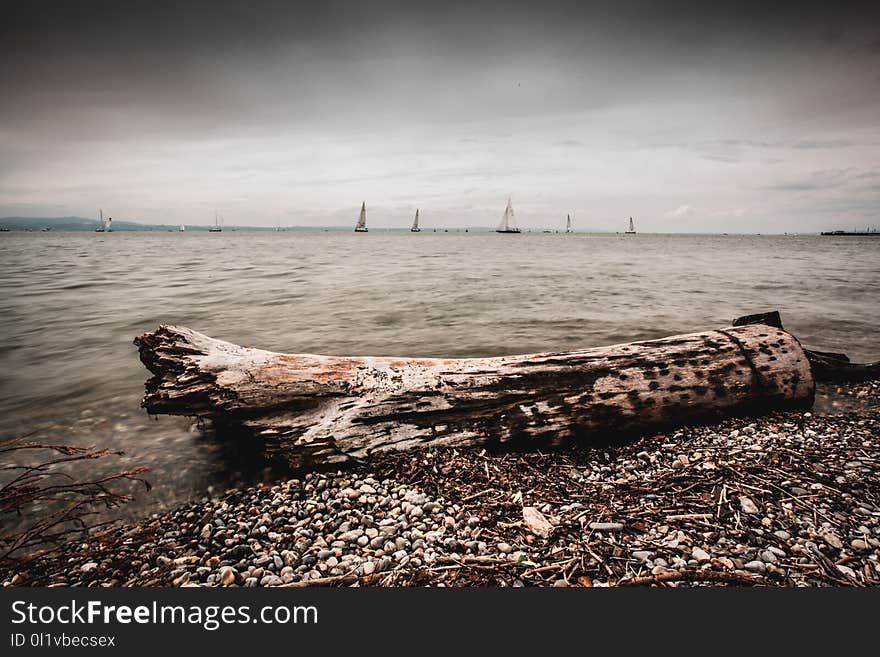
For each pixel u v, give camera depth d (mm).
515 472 4754
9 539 3480
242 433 5680
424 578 3340
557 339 11094
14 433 6152
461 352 9953
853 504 4004
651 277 27031
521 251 62562
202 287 20297
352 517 4109
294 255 46844
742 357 5945
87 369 8922
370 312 14641
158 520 4273
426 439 5078
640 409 5430
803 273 30328
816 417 5926
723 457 4863
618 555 3482
